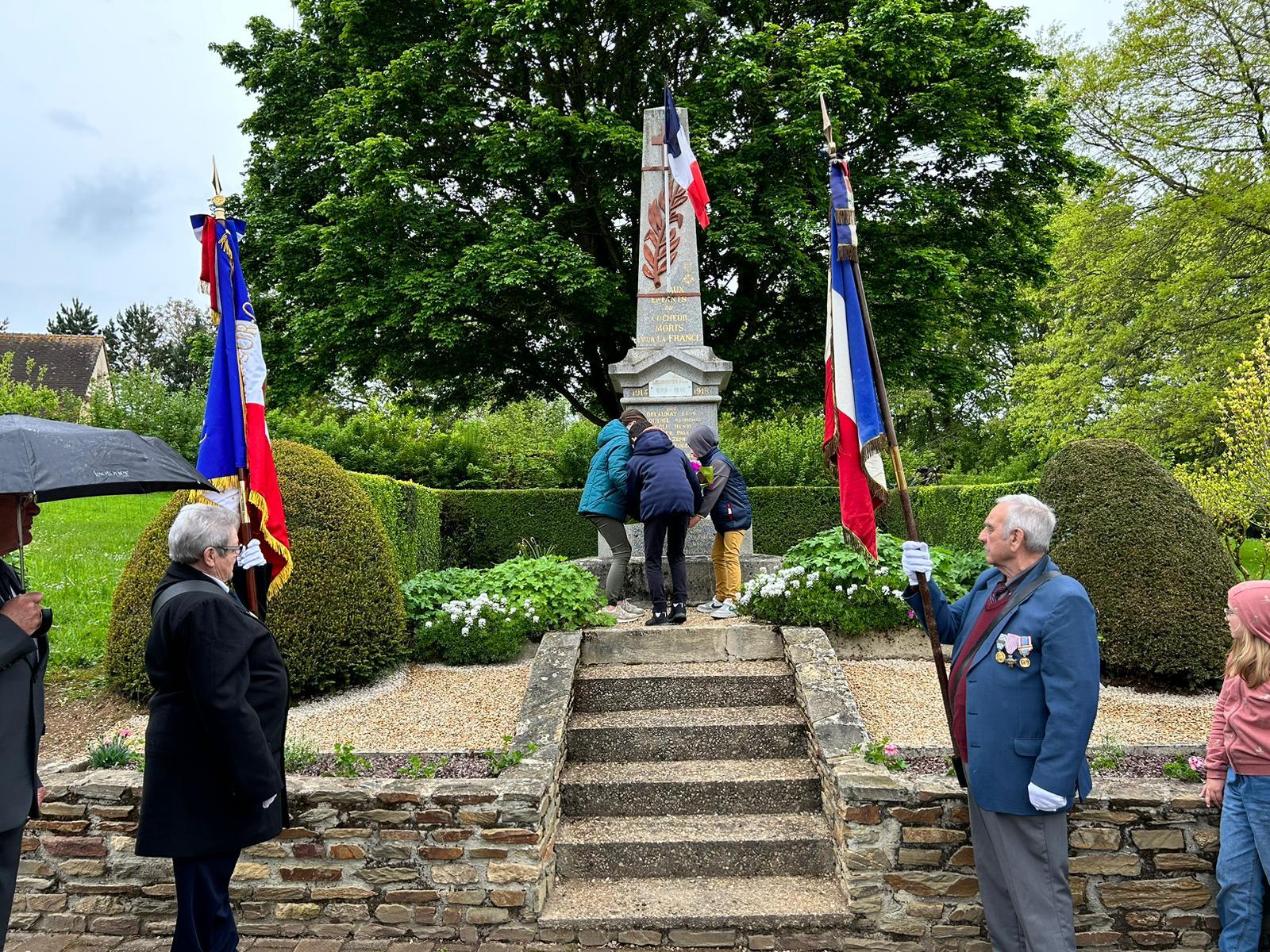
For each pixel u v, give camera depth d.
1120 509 6.38
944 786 3.97
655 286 9.97
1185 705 5.81
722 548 7.77
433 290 12.38
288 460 6.55
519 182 13.95
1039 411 18.39
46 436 3.11
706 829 4.60
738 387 16.20
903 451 22.56
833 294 4.17
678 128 9.24
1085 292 18.12
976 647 3.51
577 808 4.85
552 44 12.66
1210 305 16.84
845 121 12.56
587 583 7.27
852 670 6.43
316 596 6.05
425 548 11.19
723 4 13.80
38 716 3.21
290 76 15.07
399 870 4.04
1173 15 16.80
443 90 13.14
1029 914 3.22
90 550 9.83
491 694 6.09
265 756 3.07
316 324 13.26
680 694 5.75
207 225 4.27
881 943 3.91
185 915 3.15
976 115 13.01
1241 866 3.55
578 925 3.96
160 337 50.00
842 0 13.85
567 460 16.23
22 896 4.14
